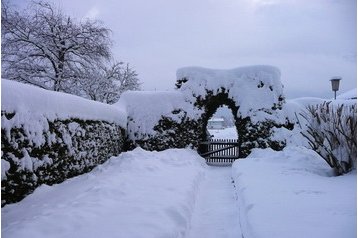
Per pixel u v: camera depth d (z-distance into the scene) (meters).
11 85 5.40
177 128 13.41
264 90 13.44
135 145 13.30
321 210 4.25
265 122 13.02
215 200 6.62
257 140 12.93
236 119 13.88
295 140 12.85
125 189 5.69
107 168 8.47
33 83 17.31
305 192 5.32
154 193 5.51
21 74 16.98
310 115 10.90
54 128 6.79
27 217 4.26
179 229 4.27
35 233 3.42
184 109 13.59
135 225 3.79
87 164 8.59
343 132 7.61
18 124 5.46
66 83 18.00
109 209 4.42
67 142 7.33
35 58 17.70
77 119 8.09
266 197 5.01
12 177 5.25
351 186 5.77
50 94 6.67
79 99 8.33
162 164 9.10
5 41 17.06
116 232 3.54
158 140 13.23
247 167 8.38
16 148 5.38
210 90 13.73
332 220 3.82
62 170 7.09
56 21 18.25
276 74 13.60
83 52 18.89
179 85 14.38
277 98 13.38
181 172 8.06
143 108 13.58
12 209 4.93
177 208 4.76
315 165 8.65
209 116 15.04
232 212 5.67
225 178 9.52
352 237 3.26
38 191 5.89
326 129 8.00
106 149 10.40
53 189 6.30
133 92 14.02
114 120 11.57
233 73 13.88
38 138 6.04
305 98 14.64
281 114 13.24
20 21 17.34
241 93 13.54
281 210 4.29
